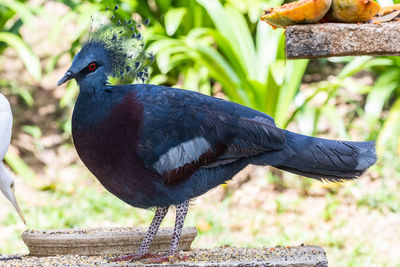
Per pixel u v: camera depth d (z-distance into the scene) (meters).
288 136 5.74
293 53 4.70
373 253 9.78
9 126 6.32
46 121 14.67
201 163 5.53
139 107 5.41
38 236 6.33
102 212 11.65
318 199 11.97
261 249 6.18
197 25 13.53
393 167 12.43
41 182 12.70
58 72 15.84
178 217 5.64
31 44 16.52
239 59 12.09
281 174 12.82
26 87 15.32
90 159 5.49
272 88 11.98
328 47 4.65
